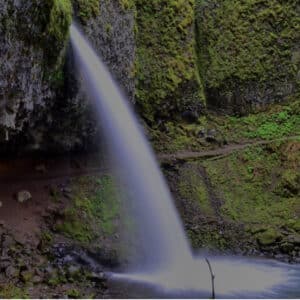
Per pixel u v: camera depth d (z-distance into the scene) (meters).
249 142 19.47
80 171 14.10
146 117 19.19
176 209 15.70
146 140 17.44
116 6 15.55
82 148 14.35
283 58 21.50
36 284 9.62
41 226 11.60
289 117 20.70
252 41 21.55
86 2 13.58
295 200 16.22
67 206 12.58
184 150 18.58
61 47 11.35
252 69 21.28
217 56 21.44
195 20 21.66
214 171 17.39
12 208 11.70
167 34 20.27
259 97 21.23
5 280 9.45
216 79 21.17
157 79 19.53
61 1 11.30
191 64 20.25
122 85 16.09
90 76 13.65
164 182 16.45
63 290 9.62
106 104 14.72
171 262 13.17
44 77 11.30
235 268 13.23
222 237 14.95
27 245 10.74
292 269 13.35
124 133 15.61
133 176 15.12
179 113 19.92
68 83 12.52
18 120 11.16
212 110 21.06
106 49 14.81
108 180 14.22
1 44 9.69
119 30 15.75
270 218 15.71
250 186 16.97
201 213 15.72
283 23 21.69
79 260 11.12
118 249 12.21
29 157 13.21
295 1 21.64
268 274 12.87
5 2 9.52
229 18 21.75
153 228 13.98
